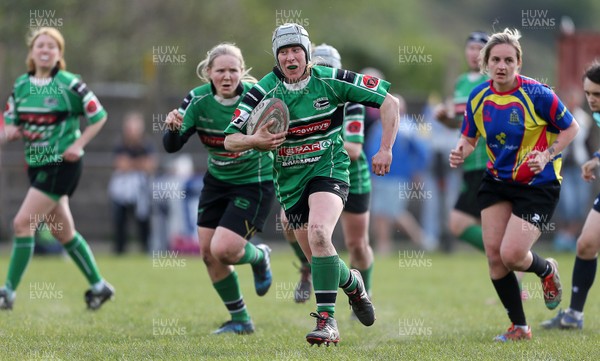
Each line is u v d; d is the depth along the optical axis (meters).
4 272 44.69
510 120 24.44
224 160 26.48
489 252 24.98
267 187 26.75
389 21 132.88
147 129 62.69
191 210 57.41
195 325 28.27
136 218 57.53
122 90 68.38
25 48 81.75
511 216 24.81
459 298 35.66
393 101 22.80
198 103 26.22
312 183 22.88
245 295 36.72
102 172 66.12
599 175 58.44
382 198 57.66
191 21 89.06
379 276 44.25
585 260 27.31
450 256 57.59
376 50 108.75
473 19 174.12
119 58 86.38
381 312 31.44
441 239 61.59
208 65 25.97
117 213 57.12
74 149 31.02
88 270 31.70
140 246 58.53
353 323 28.80
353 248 29.52
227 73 25.53
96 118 31.53
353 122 28.22
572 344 23.69
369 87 22.69
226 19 90.62
